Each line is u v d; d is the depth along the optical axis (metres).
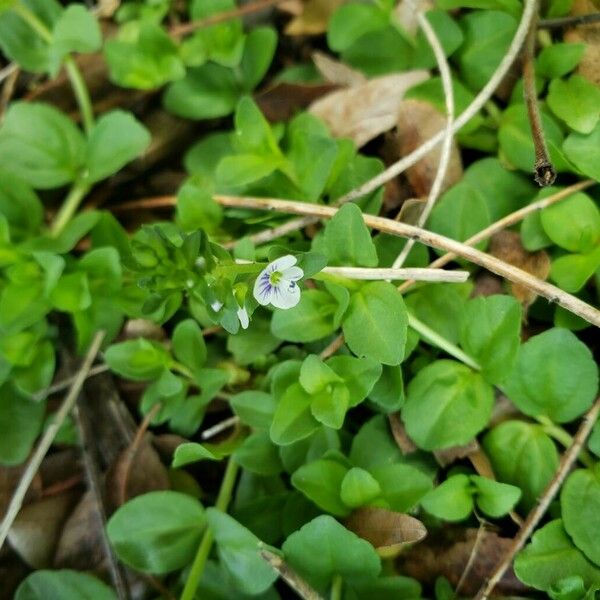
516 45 0.15
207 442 0.15
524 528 0.13
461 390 0.14
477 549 0.14
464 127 0.15
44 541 0.15
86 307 0.15
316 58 0.17
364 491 0.13
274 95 0.17
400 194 0.16
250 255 0.14
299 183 0.15
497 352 0.14
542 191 0.15
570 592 0.13
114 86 0.18
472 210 0.15
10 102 0.18
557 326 0.14
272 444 0.14
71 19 0.17
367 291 0.14
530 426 0.14
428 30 0.16
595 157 0.14
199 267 0.12
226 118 0.18
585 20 0.15
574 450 0.14
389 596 0.13
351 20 0.16
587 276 0.14
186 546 0.14
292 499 0.14
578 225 0.14
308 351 0.15
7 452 0.15
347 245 0.14
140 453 0.15
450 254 0.15
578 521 0.13
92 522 0.15
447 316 0.14
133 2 0.18
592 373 0.14
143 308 0.13
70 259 0.16
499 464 0.14
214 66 0.17
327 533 0.13
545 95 0.16
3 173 0.16
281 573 0.13
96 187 0.17
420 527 0.13
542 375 0.14
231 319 0.12
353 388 0.14
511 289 0.15
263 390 0.15
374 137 0.16
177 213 0.16
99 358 0.16
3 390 0.15
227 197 0.16
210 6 0.17
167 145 0.17
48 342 0.16
